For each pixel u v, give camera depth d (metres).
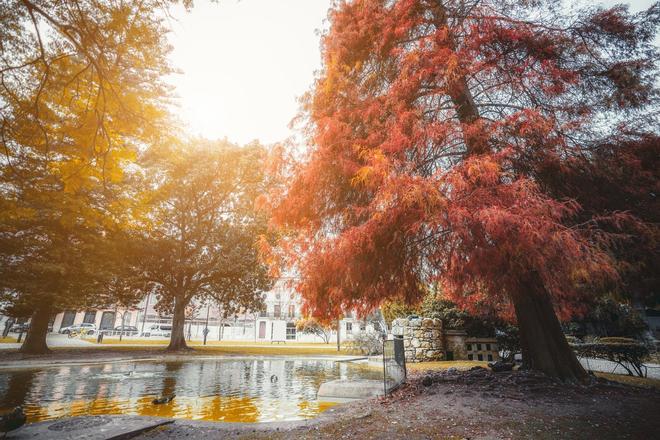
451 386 6.13
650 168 5.78
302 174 6.70
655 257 5.27
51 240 18.11
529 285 6.73
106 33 5.23
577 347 9.45
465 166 5.03
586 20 6.73
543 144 5.60
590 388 5.69
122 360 16.56
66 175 6.40
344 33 7.71
